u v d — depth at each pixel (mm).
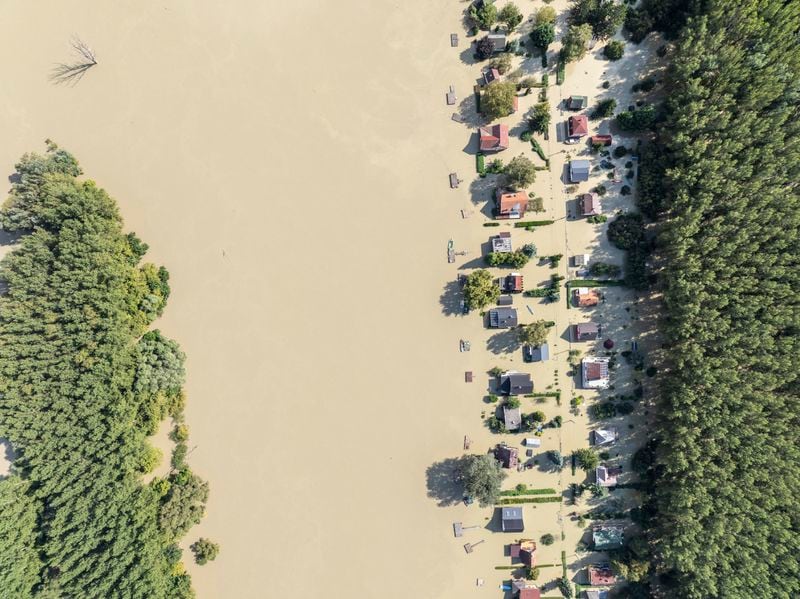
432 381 61969
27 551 56500
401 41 61594
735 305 53281
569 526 61312
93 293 56156
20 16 61969
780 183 53281
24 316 56031
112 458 56375
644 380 60688
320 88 61969
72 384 56500
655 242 59969
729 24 54156
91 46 61938
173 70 61969
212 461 62094
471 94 61438
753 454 52625
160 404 59938
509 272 61312
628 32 60031
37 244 56594
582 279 60969
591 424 61125
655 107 59500
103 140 62062
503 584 61625
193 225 62062
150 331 61062
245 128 61969
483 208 61562
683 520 54094
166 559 59844
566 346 61156
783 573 52438
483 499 57594
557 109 60969
